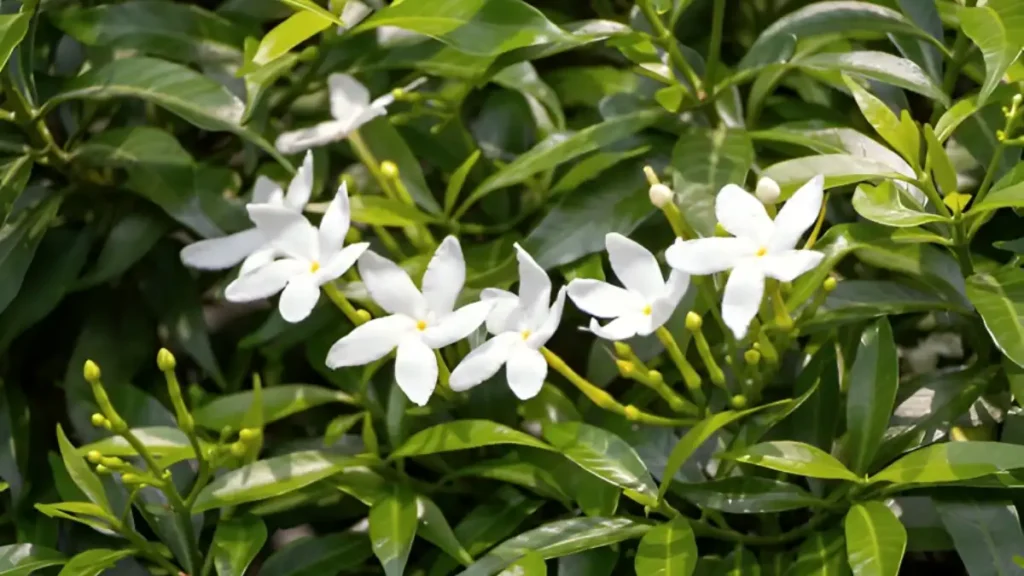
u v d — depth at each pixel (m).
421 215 0.36
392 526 0.33
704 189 0.34
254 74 0.36
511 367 0.31
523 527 0.35
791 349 0.36
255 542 0.33
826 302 0.34
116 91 0.36
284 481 0.33
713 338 0.35
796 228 0.30
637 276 0.31
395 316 0.32
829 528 0.33
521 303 0.32
